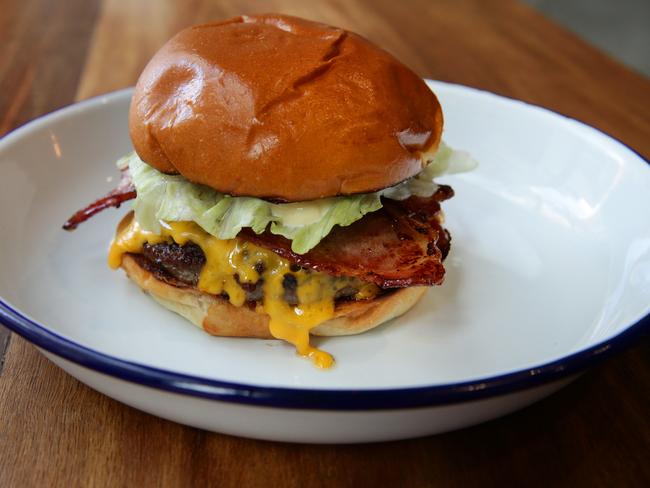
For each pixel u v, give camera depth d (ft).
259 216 0.71
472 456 0.64
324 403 0.55
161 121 0.72
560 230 1.00
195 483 0.59
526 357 0.80
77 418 0.65
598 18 3.02
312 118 0.69
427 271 0.74
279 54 0.72
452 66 1.49
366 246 0.77
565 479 0.62
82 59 1.48
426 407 0.56
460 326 0.84
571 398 0.71
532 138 1.09
